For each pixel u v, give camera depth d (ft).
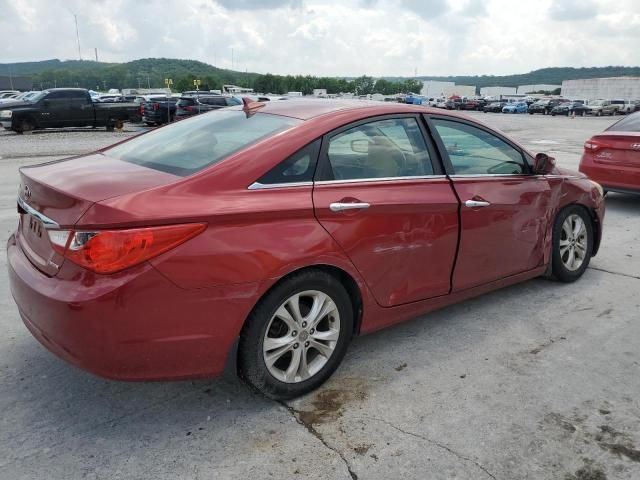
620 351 12.31
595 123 122.11
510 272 13.97
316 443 9.02
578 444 9.10
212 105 82.94
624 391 10.71
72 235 8.27
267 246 9.13
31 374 10.97
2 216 23.58
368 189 10.64
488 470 8.46
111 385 10.64
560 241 15.60
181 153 10.34
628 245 20.76
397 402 10.21
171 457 8.64
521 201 13.65
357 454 8.77
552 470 8.49
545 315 14.16
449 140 12.53
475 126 13.20
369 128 11.16
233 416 9.72
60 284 8.46
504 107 209.26
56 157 47.75
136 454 8.70
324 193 10.01
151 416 9.70
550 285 16.25
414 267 11.51
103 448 8.83
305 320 10.00
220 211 8.76
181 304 8.54
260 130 10.60
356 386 10.72
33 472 8.25
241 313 9.05
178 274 8.42
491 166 13.42
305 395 10.37
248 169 9.43
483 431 9.39
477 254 12.79
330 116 10.82
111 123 78.48
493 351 12.24
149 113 82.53
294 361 10.02
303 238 9.55
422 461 8.63
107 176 9.39
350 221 10.21
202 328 8.79
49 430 9.25
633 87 309.42
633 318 14.05
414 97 212.02
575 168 41.32
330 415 9.78
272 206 9.27
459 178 12.37
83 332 8.16
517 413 9.92
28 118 71.82
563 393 10.60
